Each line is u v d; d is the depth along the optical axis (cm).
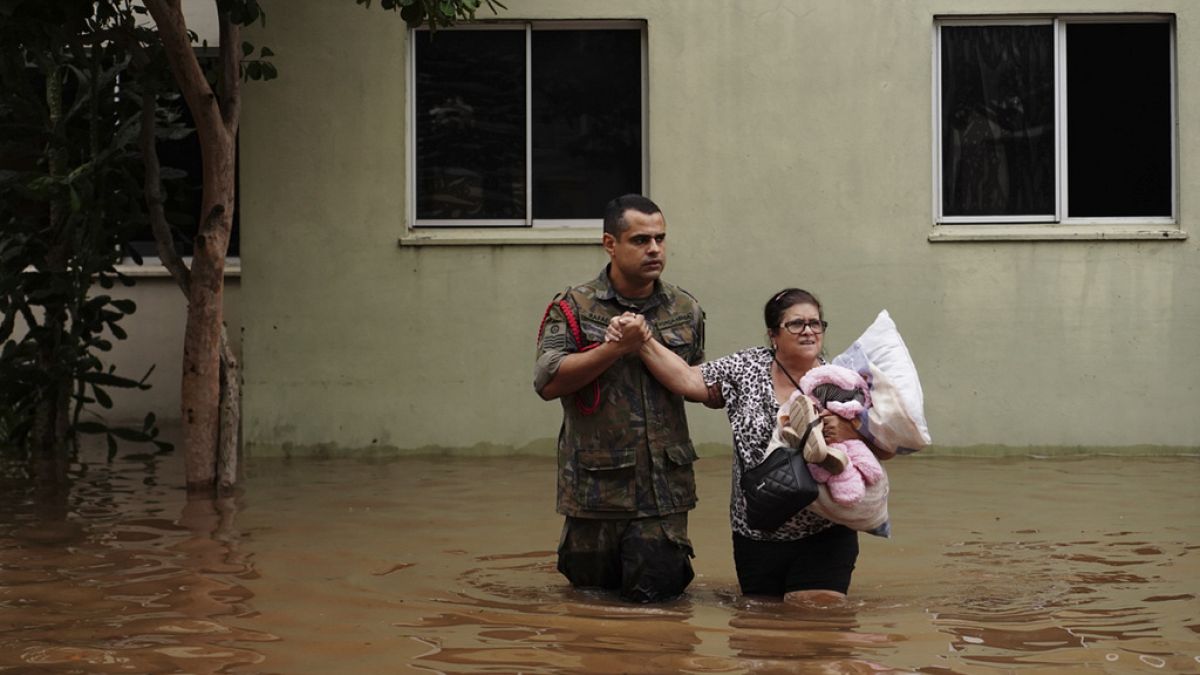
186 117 1327
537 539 761
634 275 601
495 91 1177
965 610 571
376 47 1162
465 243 1161
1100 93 1170
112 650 500
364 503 895
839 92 1159
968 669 469
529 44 1172
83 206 1097
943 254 1158
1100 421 1154
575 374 579
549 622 545
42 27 920
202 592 610
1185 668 472
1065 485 970
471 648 501
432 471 1056
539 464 1100
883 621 548
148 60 1013
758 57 1162
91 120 1109
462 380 1160
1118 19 1167
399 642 511
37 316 1327
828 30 1159
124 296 1342
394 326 1160
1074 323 1155
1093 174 1170
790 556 590
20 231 1134
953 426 1155
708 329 1162
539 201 1180
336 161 1162
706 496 929
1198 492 932
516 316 1162
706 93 1162
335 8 1159
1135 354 1152
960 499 909
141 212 1139
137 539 753
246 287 1159
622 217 600
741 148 1162
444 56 1172
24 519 823
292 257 1159
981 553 717
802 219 1161
